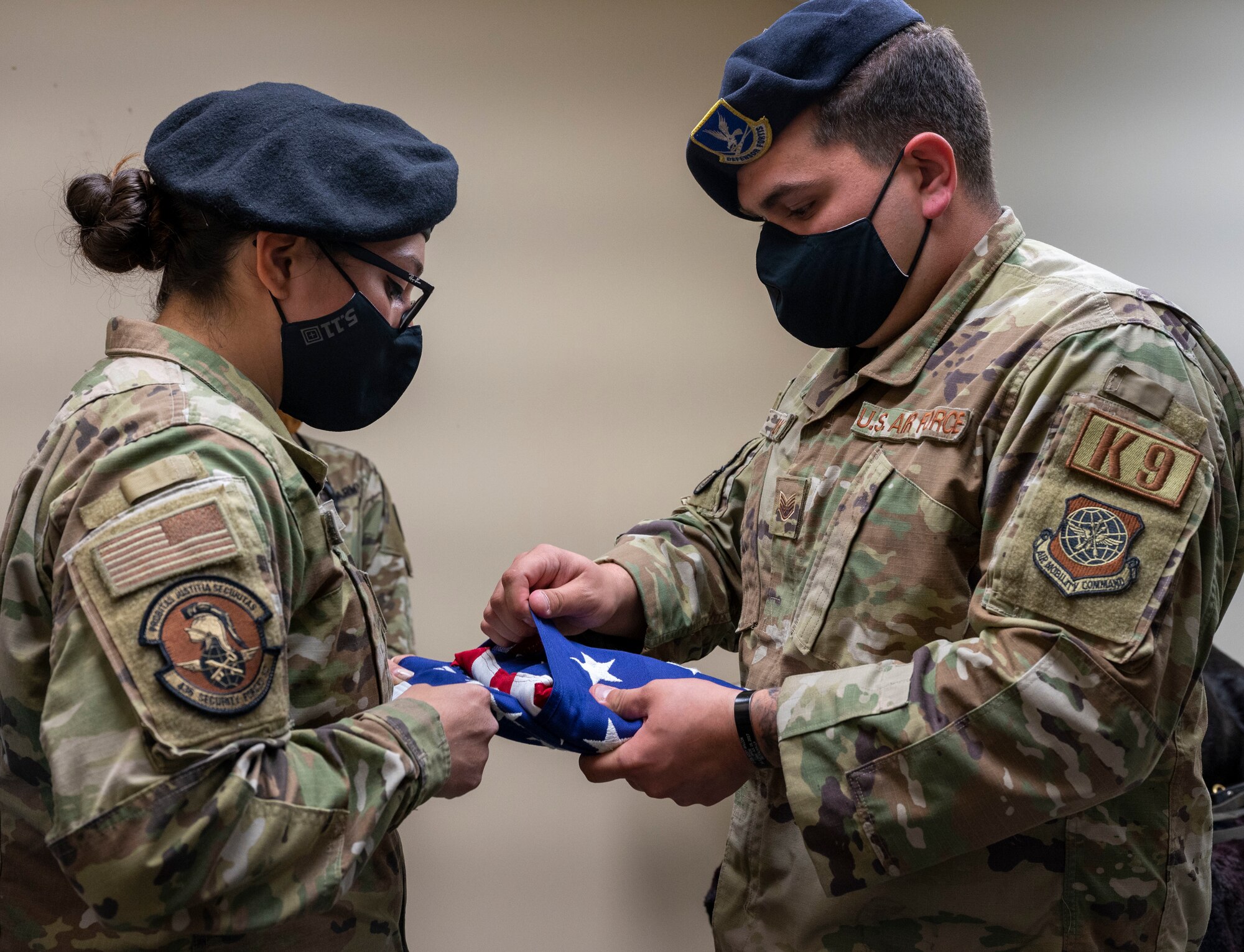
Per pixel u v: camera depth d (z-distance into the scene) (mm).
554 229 2520
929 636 1033
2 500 2264
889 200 1116
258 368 1019
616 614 1339
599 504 2557
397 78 2420
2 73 2232
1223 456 943
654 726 1041
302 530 901
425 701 949
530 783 2533
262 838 757
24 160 2248
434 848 2490
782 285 1185
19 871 882
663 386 2574
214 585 763
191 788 725
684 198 2561
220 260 971
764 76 1105
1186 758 1004
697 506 1498
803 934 1090
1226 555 988
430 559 2504
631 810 2561
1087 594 883
